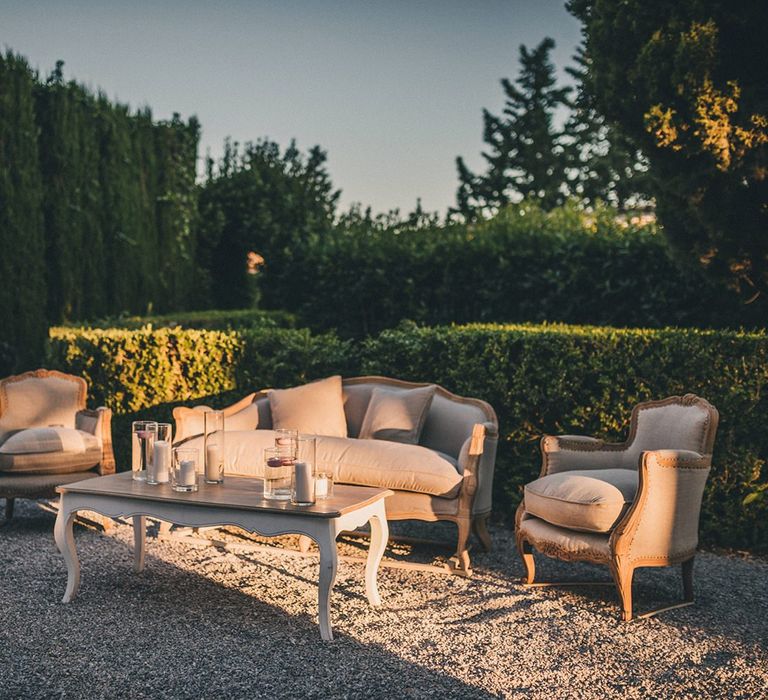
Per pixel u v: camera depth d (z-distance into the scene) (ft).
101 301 35.09
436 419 19.84
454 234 31.83
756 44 18.79
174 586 15.35
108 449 20.03
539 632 13.29
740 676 11.60
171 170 39.88
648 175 21.27
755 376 18.30
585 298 27.48
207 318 33.40
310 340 24.25
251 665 11.69
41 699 10.52
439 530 20.58
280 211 43.96
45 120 32.91
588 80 20.77
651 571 17.10
